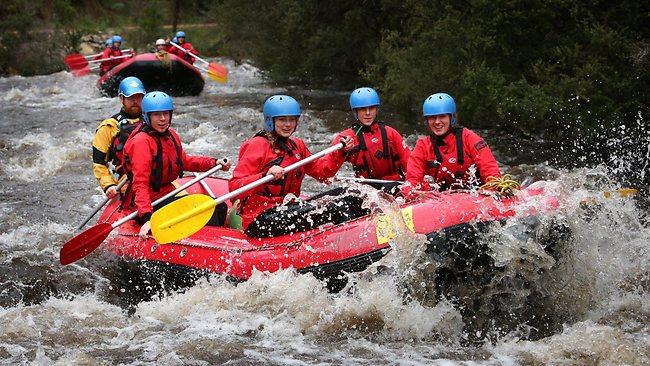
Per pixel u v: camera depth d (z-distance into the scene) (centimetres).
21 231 732
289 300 505
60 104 1616
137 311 535
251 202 561
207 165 651
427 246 476
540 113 985
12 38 2447
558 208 491
